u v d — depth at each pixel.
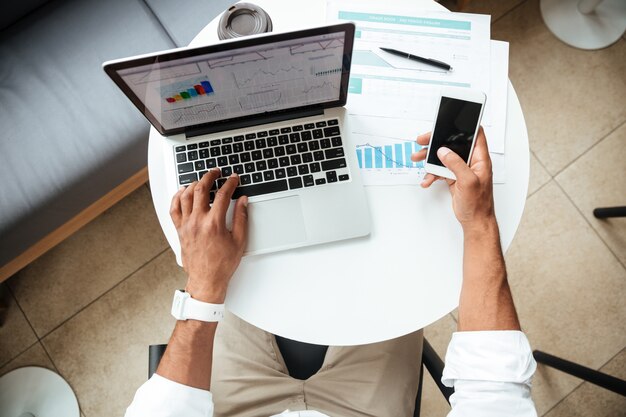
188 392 0.70
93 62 1.09
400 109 0.82
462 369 0.66
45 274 1.37
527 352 0.65
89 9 1.12
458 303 0.76
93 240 1.39
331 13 0.86
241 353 0.92
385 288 0.76
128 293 1.36
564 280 1.36
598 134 1.43
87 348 1.33
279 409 0.87
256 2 0.86
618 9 1.49
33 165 1.04
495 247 0.71
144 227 1.40
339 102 0.77
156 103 0.69
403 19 0.85
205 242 0.71
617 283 1.36
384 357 0.88
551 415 1.29
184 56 0.61
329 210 0.76
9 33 1.13
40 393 1.31
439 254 0.77
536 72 1.47
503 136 0.82
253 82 0.68
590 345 1.33
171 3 1.11
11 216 1.02
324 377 0.89
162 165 0.82
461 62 0.84
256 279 0.77
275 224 0.76
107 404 1.30
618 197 1.40
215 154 0.78
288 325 0.75
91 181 1.07
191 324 0.72
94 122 1.06
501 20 1.50
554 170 1.42
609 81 1.46
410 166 0.80
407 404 0.87
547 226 1.39
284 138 0.78
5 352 1.34
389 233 0.78
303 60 0.65
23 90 1.08
